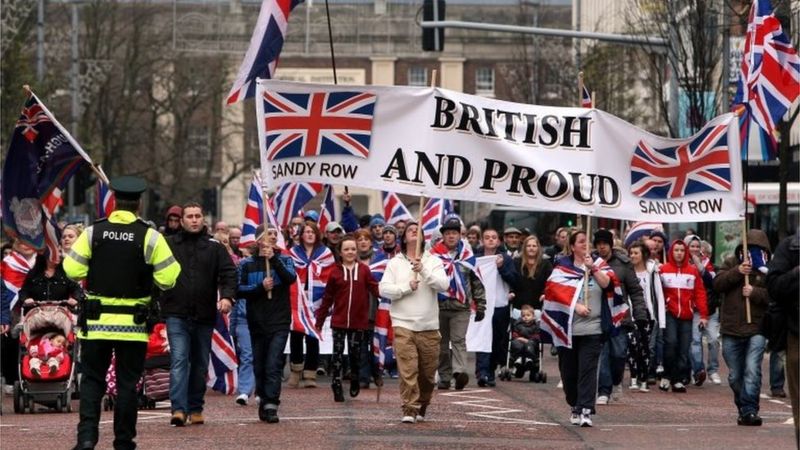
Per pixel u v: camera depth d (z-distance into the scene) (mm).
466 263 36281
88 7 112875
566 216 76000
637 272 38438
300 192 47219
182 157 122562
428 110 29156
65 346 32000
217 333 33219
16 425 29125
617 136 29391
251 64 35125
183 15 148125
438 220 44344
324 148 29266
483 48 162125
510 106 29312
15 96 77625
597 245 32500
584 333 28656
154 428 27703
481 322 38469
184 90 121938
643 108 87438
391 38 162125
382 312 37562
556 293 28688
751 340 30078
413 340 28766
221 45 148250
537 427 28844
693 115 59719
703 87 58844
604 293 28734
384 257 39594
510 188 29312
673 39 61031
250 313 29000
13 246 35312
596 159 29375
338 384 33531
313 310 39281
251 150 141250
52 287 32406
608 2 102188
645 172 29453
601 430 28578
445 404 33281
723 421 31047
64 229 35000
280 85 29125
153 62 117688
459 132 29219
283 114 29188
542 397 35562
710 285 41375
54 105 90062
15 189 29312
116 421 22922
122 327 22750
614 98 85375
